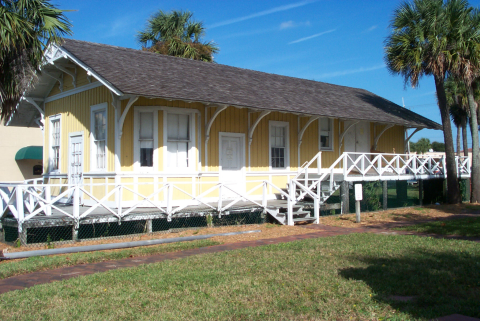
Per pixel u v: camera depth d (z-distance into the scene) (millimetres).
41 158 24500
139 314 5559
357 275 7297
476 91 22375
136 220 12609
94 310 5738
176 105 14414
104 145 14242
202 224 13914
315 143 19141
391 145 22516
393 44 19703
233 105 14070
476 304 5762
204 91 14289
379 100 23688
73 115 15852
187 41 31469
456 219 15164
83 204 14758
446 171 22219
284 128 18094
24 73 9031
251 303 5957
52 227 11727
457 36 18734
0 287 7031
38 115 19625
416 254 8930
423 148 68438
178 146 14555
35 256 9359
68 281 7176
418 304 5848
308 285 6730
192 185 14688
